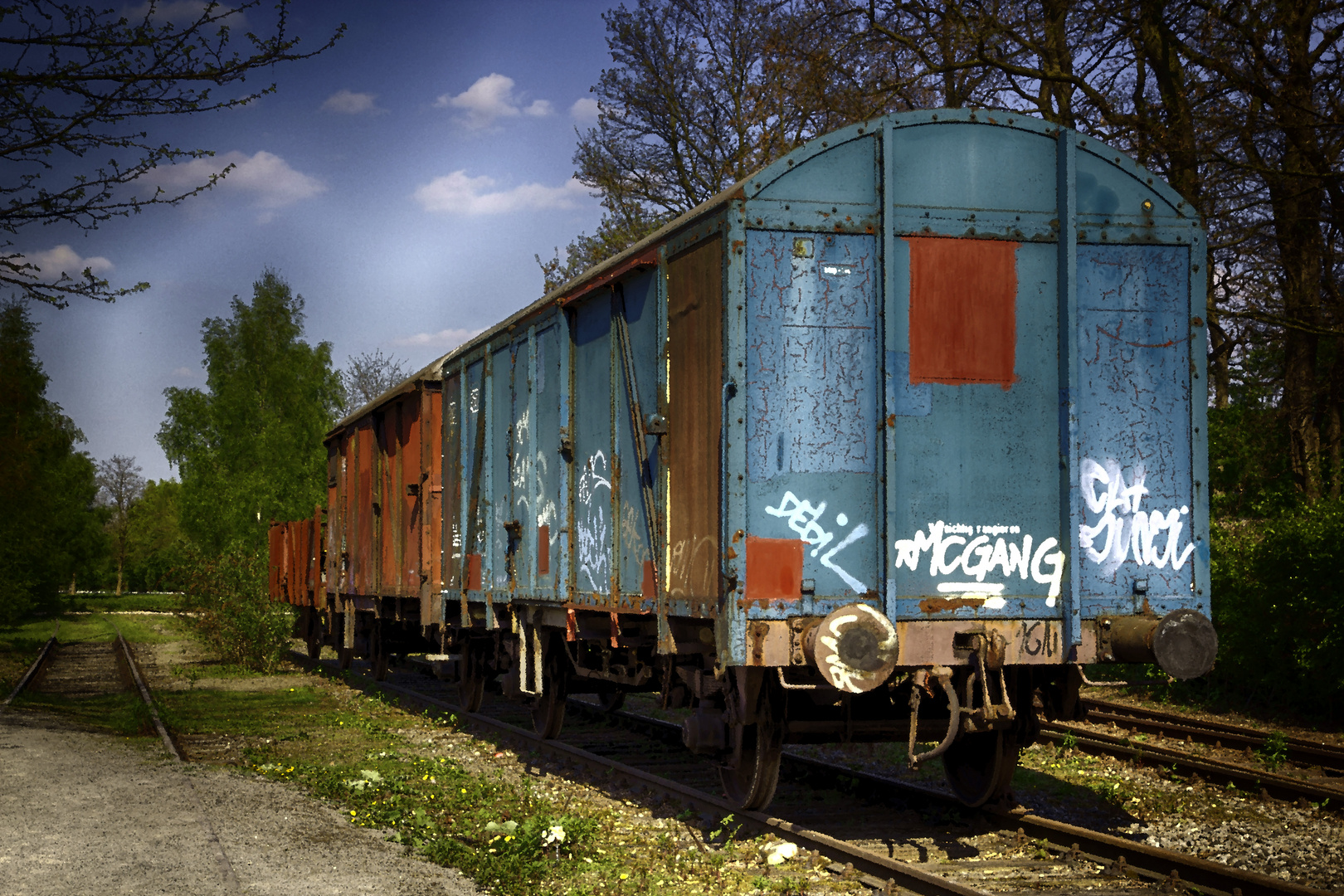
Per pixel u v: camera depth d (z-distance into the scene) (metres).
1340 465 17.86
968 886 5.80
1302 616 12.89
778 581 6.40
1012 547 6.67
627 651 9.39
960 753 7.87
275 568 26.22
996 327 6.75
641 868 6.40
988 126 6.82
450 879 6.17
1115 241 6.86
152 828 7.14
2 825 7.20
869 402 6.62
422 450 13.85
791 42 22.44
